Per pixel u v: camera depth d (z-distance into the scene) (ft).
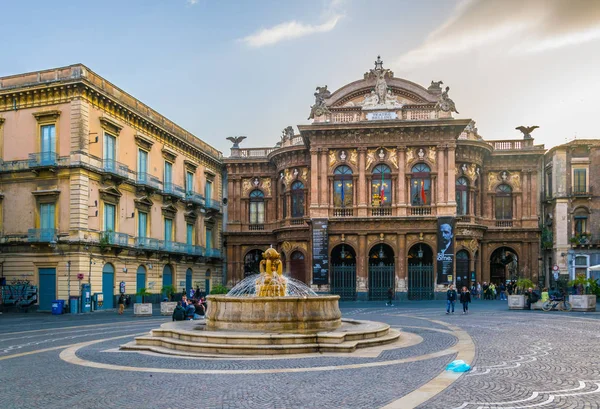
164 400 35.91
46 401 36.45
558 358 51.06
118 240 140.67
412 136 167.84
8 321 105.81
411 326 83.05
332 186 170.50
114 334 78.38
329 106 178.81
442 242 161.48
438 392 36.78
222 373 44.45
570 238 181.88
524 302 122.93
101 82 138.31
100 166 135.74
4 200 134.92
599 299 162.61
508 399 34.94
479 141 174.09
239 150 206.49
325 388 38.37
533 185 186.70
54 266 129.59
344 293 166.91
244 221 202.69
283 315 60.49
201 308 94.99
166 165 170.30
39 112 131.95
